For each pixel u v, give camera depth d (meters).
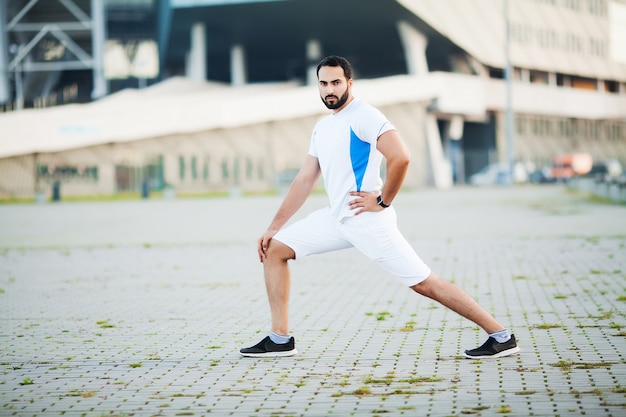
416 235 18.84
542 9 79.38
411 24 66.62
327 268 13.05
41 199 46.69
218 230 21.89
